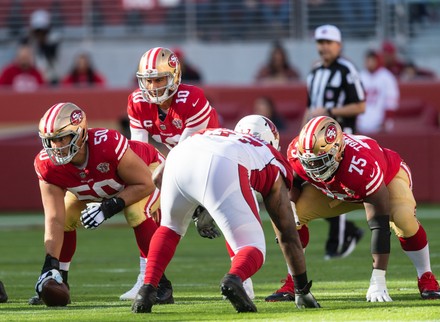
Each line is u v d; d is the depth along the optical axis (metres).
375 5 57.00
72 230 20.69
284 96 52.72
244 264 16.36
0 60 59.81
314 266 27.55
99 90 53.81
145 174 19.38
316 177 18.84
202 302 19.88
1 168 45.16
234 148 16.70
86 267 28.81
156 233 17.41
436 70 57.06
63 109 18.45
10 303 20.17
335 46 29.80
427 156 43.56
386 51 52.66
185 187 16.75
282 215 17.12
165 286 19.78
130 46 59.78
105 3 59.72
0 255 32.53
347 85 29.66
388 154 19.83
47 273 18.72
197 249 33.50
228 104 52.66
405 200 19.64
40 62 57.66
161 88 20.64
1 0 60.16
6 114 54.31
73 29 60.06
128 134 46.56
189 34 59.31
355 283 23.30
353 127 29.81
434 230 36.72
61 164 18.69
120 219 44.78
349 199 19.34
